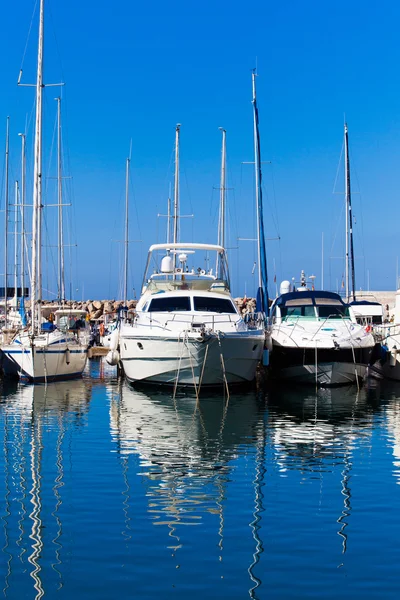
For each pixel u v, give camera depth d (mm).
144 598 6707
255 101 28328
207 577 7176
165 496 9938
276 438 14086
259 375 24672
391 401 19188
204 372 19812
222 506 9484
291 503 9625
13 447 13125
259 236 28078
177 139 35031
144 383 21094
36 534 8391
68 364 24156
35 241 23219
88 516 9047
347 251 33656
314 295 23719
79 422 15852
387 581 7078
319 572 7297
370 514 9141
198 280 23516
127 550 7895
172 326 19828
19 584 7016
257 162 28312
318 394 20562
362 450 12938
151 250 24234
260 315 22172
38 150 23266
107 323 43906
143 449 13000
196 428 15141
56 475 11055
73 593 6816
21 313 27469
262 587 6945
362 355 21891
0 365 25344
